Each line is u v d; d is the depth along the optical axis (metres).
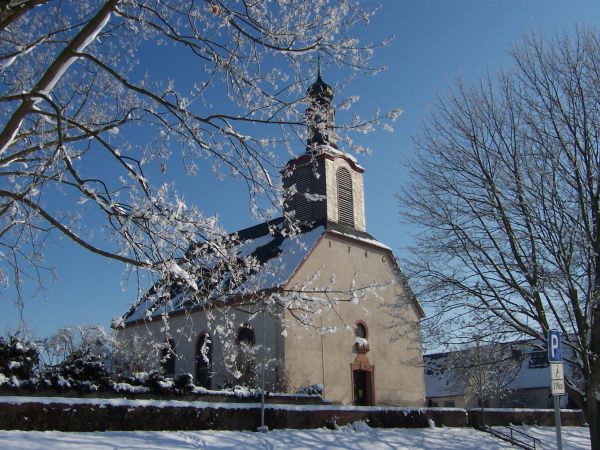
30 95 7.19
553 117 17.88
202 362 30.84
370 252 34.19
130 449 15.10
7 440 13.91
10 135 7.16
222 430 19.42
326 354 29.80
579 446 26.00
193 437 17.53
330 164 33.97
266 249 33.34
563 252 17.12
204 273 8.33
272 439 19.09
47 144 8.36
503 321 18.34
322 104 8.44
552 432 28.86
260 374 28.25
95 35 7.53
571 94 17.83
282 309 8.88
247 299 8.45
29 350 18.83
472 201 19.16
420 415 25.89
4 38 8.72
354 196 34.97
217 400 22.19
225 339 8.86
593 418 17.00
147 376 20.88
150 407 17.92
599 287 16.66
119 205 7.72
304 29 8.16
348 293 8.41
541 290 17.34
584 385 17.84
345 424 22.98
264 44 8.20
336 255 32.16
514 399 52.75
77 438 15.22
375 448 20.44
